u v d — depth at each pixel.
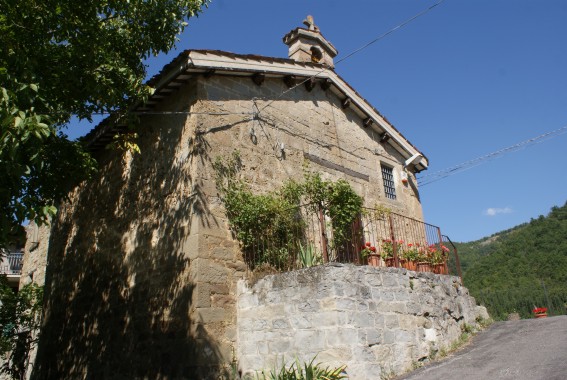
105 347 8.74
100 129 9.93
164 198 8.38
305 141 10.33
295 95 10.52
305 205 8.55
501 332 8.56
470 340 8.34
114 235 9.48
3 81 5.65
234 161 8.48
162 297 7.73
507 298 24.52
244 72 9.12
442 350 7.50
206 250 7.42
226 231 7.84
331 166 10.85
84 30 7.37
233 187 8.25
